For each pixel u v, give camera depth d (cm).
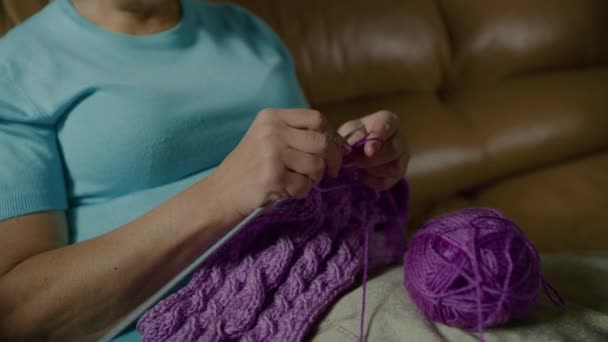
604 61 156
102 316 58
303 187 53
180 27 75
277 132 52
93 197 69
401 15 142
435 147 131
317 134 53
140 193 69
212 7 87
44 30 71
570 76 150
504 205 128
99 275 56
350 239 63
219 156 73
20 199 60
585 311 55
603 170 133
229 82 75
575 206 121
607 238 108
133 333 60
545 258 72
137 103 67
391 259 69
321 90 135
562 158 142
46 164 64
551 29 148
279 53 91
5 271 57
